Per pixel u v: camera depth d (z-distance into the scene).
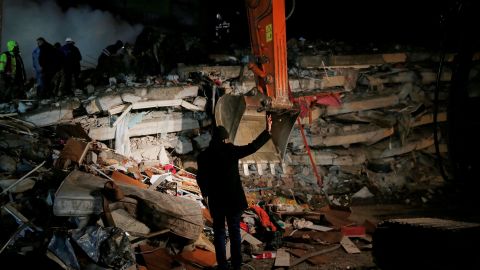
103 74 9.10
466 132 2.63
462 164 2.69
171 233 5.07
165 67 9.26
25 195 5.28
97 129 6.93
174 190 6.37
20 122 6.62
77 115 7.09
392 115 9.27
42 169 5.81
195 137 7.97
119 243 4.23
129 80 8.30
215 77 8.55
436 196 8.16
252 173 8.00
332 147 8.86
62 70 8.38
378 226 3.80
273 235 5.55
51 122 6.79
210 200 4.37
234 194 4.30
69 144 6.09
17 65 8.79
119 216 4.87
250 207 6.45
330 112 9.03
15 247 4.37
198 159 4.50
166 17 15.67
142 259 4.70
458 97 2.61
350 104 9.08
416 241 3.23
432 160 9.26
